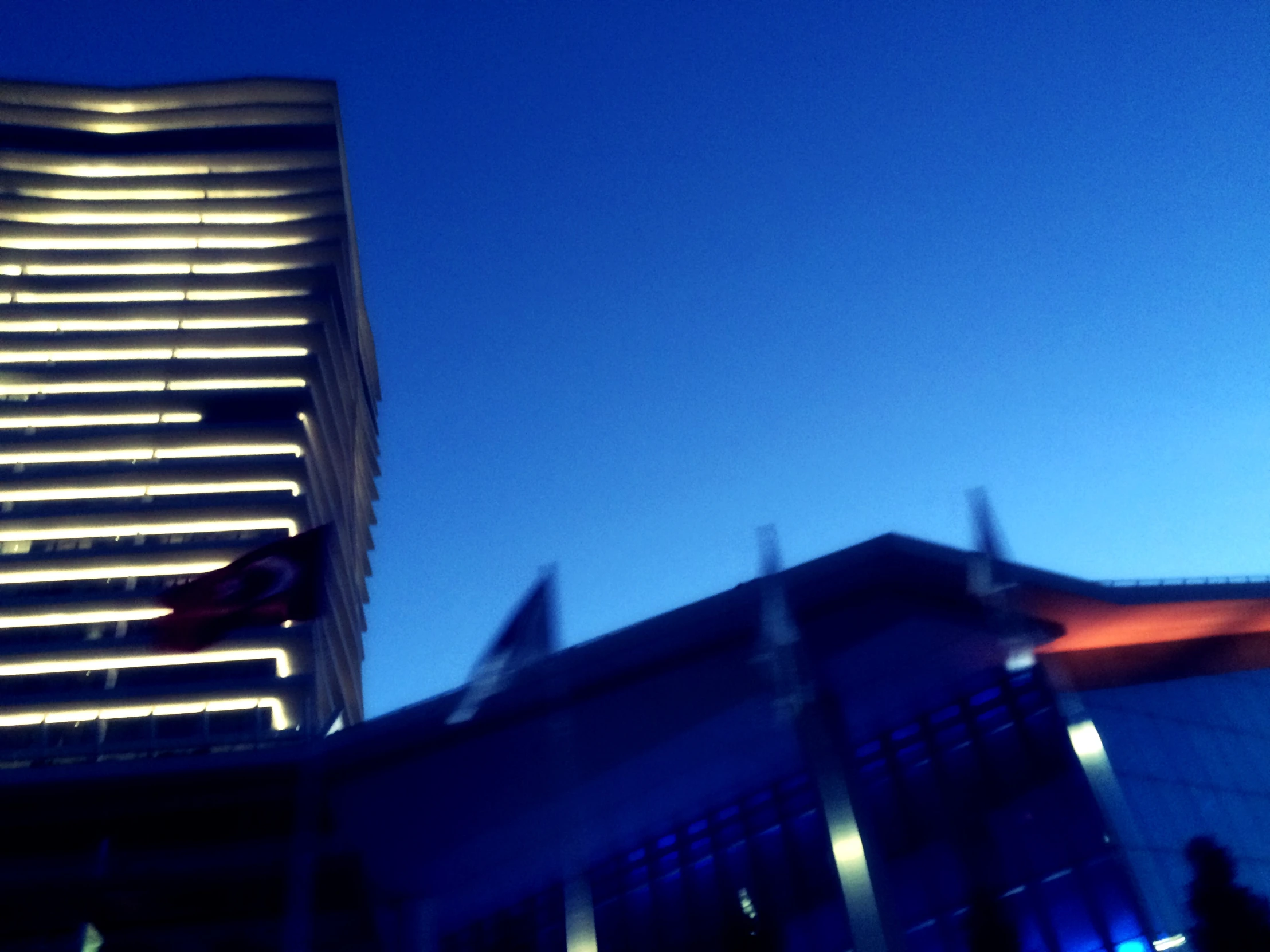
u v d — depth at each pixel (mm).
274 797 38469
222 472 73750
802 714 36594
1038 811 34938
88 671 63938
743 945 32875
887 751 39281
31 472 72500
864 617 34156
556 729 35094
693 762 38719
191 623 40875
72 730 61250
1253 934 26594
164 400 77312
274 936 40312
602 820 40719
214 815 39031
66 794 38250
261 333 79875
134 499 72812
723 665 34562
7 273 82750
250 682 62562
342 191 89500
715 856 41250
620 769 37562
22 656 63438
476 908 44625
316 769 36281
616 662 33344
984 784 36562
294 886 37750
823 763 35625
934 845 36188
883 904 33156
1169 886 32219
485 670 34406
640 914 41844
